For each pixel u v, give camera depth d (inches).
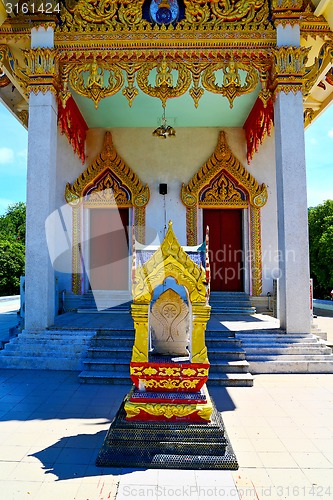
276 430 168.2
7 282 956.6
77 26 295.3
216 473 131.0
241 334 276.8
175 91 293.9
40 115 291.0
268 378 245.6
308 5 299.7
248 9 293.7
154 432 139.5
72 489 121.4
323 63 302.8
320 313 586.2
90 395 213.0
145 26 293.0
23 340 273.9
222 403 201.6
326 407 196.2
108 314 374.6
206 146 430.9
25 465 136.5
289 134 284.8
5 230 1417.3
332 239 806.5
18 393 215.8
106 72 318.3
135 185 422.6
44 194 285.9
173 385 148.5
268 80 300.2
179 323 168.6
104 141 430.3
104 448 138.9
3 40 301.1
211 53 292.4
